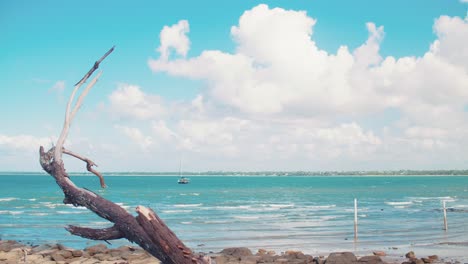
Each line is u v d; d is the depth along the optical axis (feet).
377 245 74.90
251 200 227.40
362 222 115.24
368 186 468.34
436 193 304.71
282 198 248.73
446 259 59.62
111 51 19.17
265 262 55.16
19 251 58.44
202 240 82.48
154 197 247.91
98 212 19.31
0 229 100.32
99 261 54.13
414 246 73.26
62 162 19.74
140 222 18.31
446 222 106.01
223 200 226.58
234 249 62.49
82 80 19.60
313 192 328.29
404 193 307.99
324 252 67.41
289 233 92.73
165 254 18.53
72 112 19.72
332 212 151.02
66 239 84.58
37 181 545.85
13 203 188.75
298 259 56.54
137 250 61.41
